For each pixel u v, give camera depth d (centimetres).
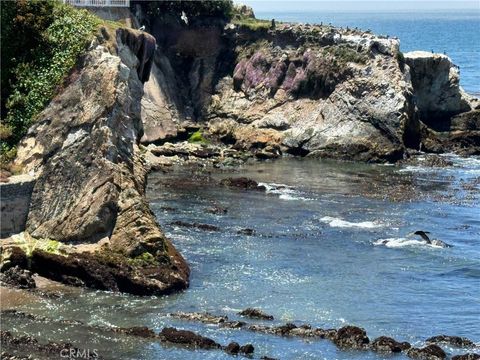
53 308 4647
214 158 8581
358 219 6612
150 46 7562
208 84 9669
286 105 9300
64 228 5228
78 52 5722
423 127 9194
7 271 4934
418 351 4269
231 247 5788
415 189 7625
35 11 5916
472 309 4922
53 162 5372
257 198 7162
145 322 4522
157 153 8488
